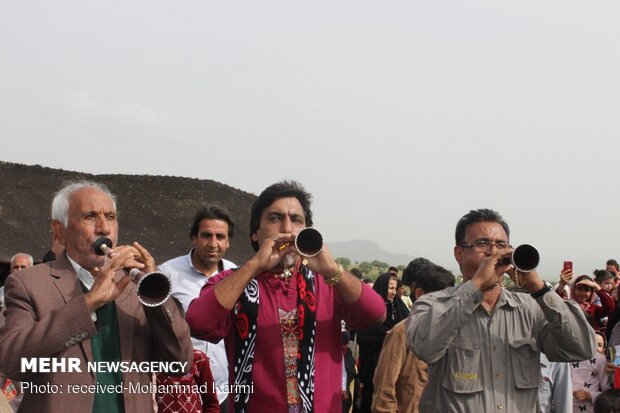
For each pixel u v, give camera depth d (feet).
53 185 77.15
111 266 11.98
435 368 14.34
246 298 13.34
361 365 26.18
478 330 14.03
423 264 24.11
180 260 23.22
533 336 14.25
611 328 29.58
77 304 11.69
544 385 18.92
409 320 14.34
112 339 12.80
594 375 22.67
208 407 17.94
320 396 13.12
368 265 236.63
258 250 13.65
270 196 13.66
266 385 13.02
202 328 12.73
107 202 13.19
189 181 84.64
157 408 16.76
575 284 32.30
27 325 12.00
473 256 14.24
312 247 12.46
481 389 13.76
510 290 16.12
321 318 13.53
